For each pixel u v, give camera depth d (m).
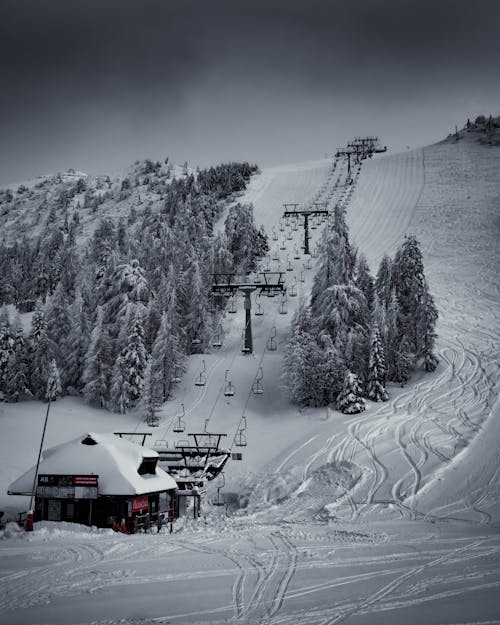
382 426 51.53
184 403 64.75
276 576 15.57
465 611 11.62
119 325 68.88
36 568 16.61
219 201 167.25
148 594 13.57
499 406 51.34
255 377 67.69
